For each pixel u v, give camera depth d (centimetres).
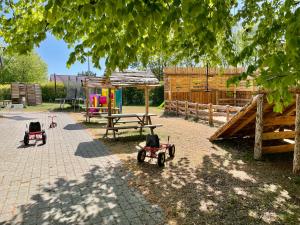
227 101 2728
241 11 578
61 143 1116
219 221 461
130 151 975
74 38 488
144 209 504
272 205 524
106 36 341
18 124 1714
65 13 381
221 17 372
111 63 336
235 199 550
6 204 525
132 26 299
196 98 2645
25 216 477
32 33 426
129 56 350
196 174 709
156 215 480
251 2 554
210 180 662
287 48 264
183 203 530
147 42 381
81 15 338
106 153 941
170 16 307
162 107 3184
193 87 2608
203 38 371
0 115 2212
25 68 5459
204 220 464
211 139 1141
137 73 1434
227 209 506
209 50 507
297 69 259
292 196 567
